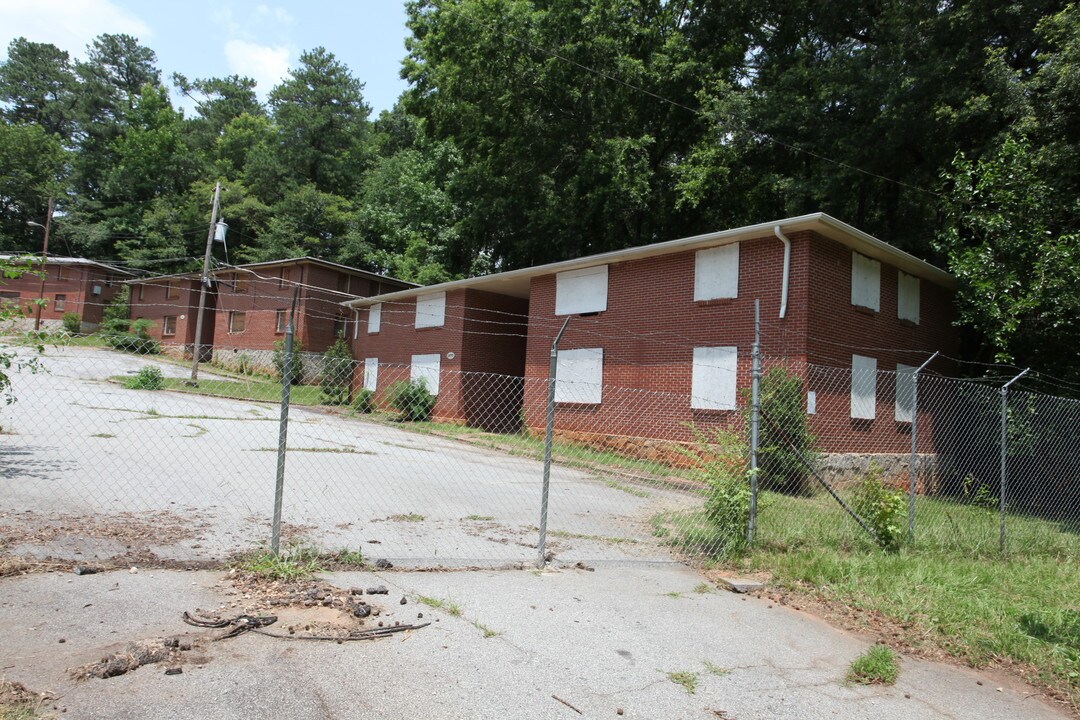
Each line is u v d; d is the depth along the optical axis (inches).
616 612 192.9
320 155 1882.4
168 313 1405.0
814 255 530.9
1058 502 490.9
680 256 617.9
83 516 238.8
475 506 340.5
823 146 771.4
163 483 316.8
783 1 865.5
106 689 120.5
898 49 697.6
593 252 1049.5
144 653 133.8
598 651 162.4
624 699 138.9
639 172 911.7
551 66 912.3
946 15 652.1
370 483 376.8
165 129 1973.4
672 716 134.0
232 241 1803.6
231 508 277.3
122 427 506.0
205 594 172.2
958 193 565.9
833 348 546.0
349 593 182.7
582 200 991.0
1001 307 527.5
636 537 297.4
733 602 213.3
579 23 904.9
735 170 857.5
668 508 371.6
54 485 287.7
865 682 161.3
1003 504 319.9
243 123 2124.8
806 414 494.0
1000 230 527.5
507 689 137.4
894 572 251.6
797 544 285.4
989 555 310.8
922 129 681.0
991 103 614.5
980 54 647.1
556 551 260.2
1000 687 167.5
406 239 1456.7
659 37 965.8
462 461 516.1
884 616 209.8
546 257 1082.7
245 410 692.1
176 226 1750.7
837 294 554.3
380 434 653.3
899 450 614.2
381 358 1023.0
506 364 918.4
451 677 140.0
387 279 1256.8
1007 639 193.5
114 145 2022.6
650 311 637.9
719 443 297.1
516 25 913.5
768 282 547.2
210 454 420.2
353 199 1834.4
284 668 135.6
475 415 869.2
